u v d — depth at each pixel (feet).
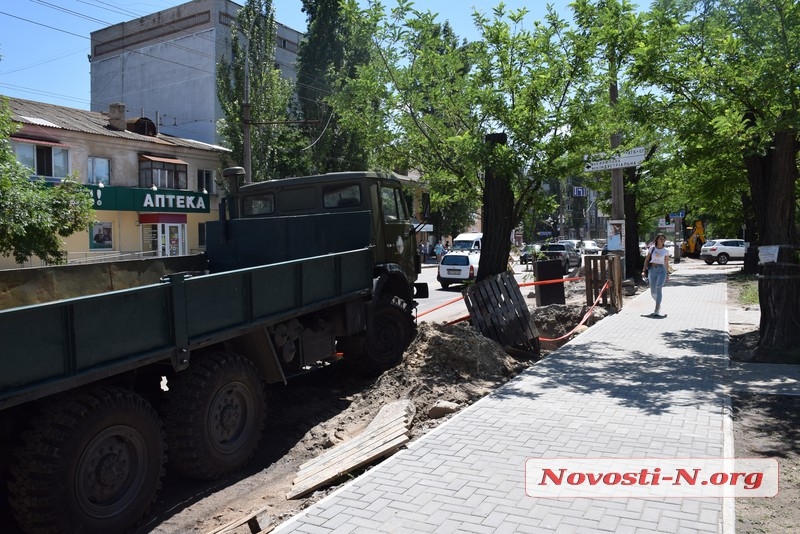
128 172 96.17
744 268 88.43
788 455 16.48
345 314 24.63
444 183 36.81
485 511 12.94
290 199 30.09
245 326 18.42
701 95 30.78
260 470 18.30
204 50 129.29
